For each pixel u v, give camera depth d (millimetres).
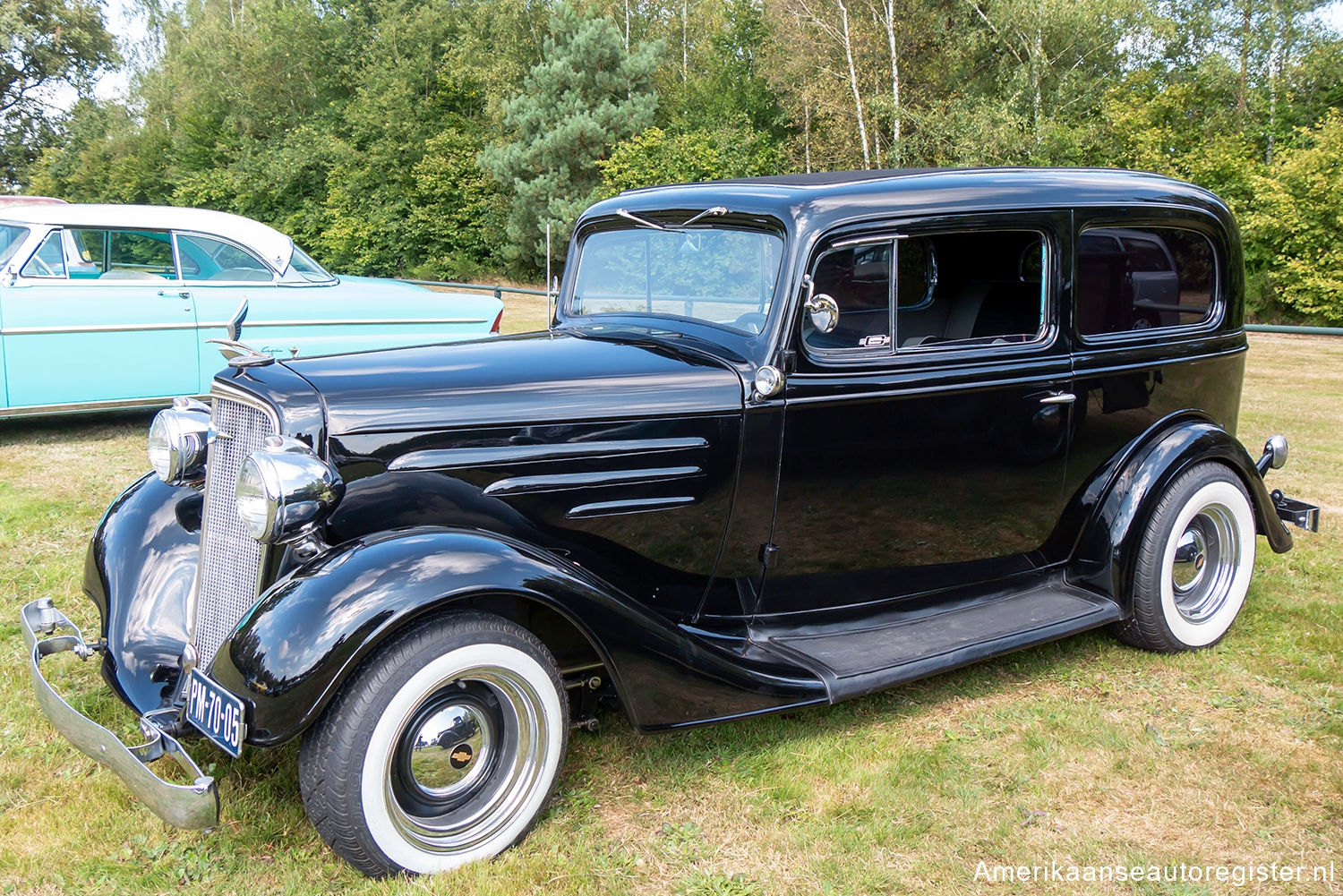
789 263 2945
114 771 2330
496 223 27703
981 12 22359
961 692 3467
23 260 6605
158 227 6980
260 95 34281
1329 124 16781
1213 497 3713
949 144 21562
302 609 2199
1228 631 3945
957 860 2475
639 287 3541
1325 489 5844
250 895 2295
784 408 2975
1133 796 2783
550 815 2648
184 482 2979
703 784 2836
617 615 2521
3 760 2863
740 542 3078
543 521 2816
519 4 28312
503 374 2824
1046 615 3461
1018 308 3490
